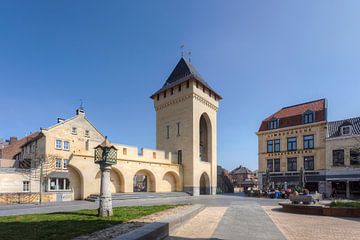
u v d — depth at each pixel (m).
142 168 32.47
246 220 13.15
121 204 19.48
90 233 7.69
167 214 12.14
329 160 34.00
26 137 44.38
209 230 10.38
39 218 10.82
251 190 36.34
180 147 39.03
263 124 41.78
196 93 38.69
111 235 7.43
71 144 36.62
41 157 28.81
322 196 30.88
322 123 35.19
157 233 8.05
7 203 20.66
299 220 13.59
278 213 16.52
